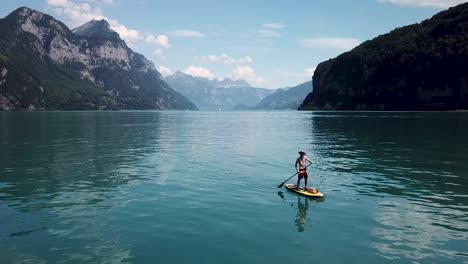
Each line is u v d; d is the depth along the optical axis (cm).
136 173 2698
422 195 2062
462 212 1747
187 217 1672
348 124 8881
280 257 1265
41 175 2633
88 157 3541
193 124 10562
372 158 3419
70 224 1581
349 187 2252
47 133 6656
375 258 1259
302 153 2138
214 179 2477
